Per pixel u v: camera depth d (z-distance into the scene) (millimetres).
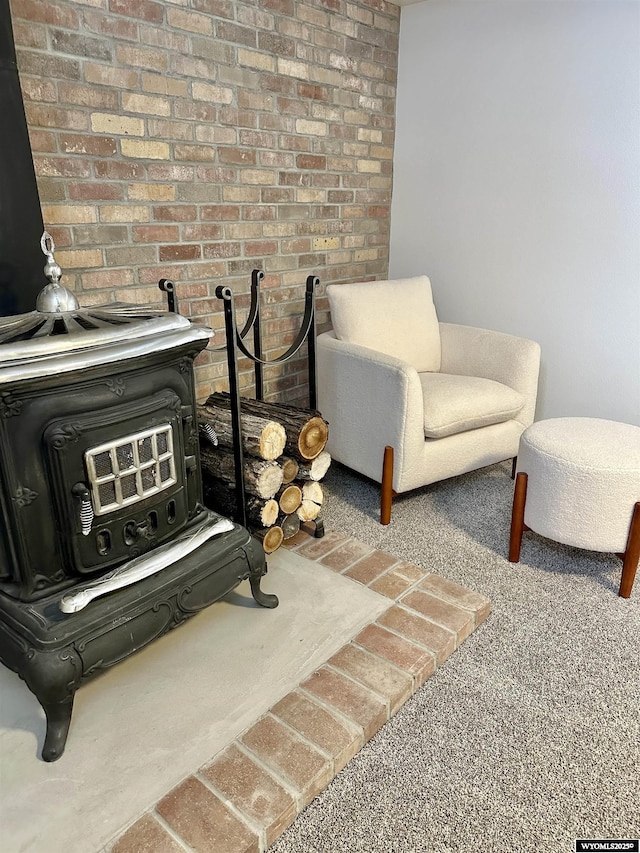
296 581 1855
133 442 1333
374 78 2846
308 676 1468
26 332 1262
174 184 2121
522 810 1190
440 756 1309
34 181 1587
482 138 2756
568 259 2619
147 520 1424
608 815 1180
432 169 2965
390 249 3252
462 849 1121
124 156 1952
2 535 1271
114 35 1835
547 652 1617
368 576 1886
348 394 2373
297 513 2059
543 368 2824
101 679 1459
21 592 1304
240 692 1420
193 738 1295
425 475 2271
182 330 1446
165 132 2047
